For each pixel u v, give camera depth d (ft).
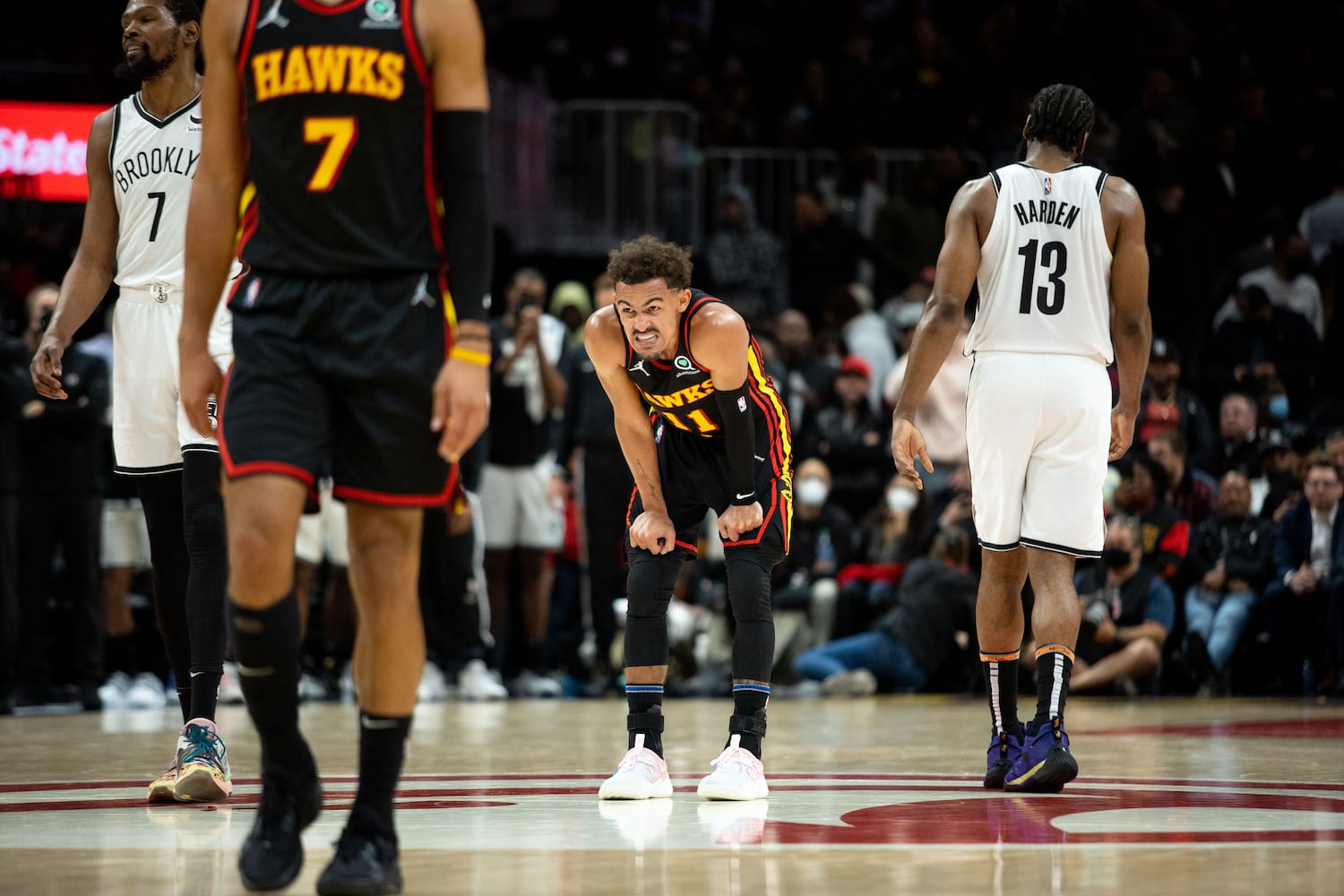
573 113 138.82
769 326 110.01
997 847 28.50
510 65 162.09
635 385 39.22
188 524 37.96
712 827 31.65
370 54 24.98
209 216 26.00
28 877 25.41
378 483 24.95
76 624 85.81
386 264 25.02
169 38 40.06
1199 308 123.75
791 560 94.79
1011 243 40.50
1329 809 34.40
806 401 104.47
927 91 147.95
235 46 25.72
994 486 40.34
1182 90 151.43
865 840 29.48
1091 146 134.31
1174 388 101.40
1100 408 40.04
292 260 25.09
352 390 24.91
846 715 71.61
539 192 138.82
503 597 96.63
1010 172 41.01
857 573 96.27
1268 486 97.14
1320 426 104.42
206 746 37.22
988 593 40.57
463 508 26.14
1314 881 24.35
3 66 121.19
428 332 25.12
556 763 47.65
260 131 25.45
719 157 139.85
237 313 25.39
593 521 92.84
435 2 25.14
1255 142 141.38
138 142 40.63
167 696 92.27
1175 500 95.14
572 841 29.60
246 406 24.75
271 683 24.56
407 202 25.22
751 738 38.47
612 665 93.45
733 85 157.99
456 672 95.71
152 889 24.22
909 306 120.16
